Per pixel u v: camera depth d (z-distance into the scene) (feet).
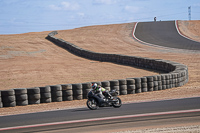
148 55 419.95
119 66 321.73
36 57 443.32
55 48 526.57
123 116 100.32
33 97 150.00
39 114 113.60
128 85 166.40
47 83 223.30
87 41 604.90
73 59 417.90
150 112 104.53
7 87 211.82
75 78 243.81
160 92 166.20
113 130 82.48
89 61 389.60
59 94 154.61
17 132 85.61
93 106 121.29
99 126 87.86
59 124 93.25
